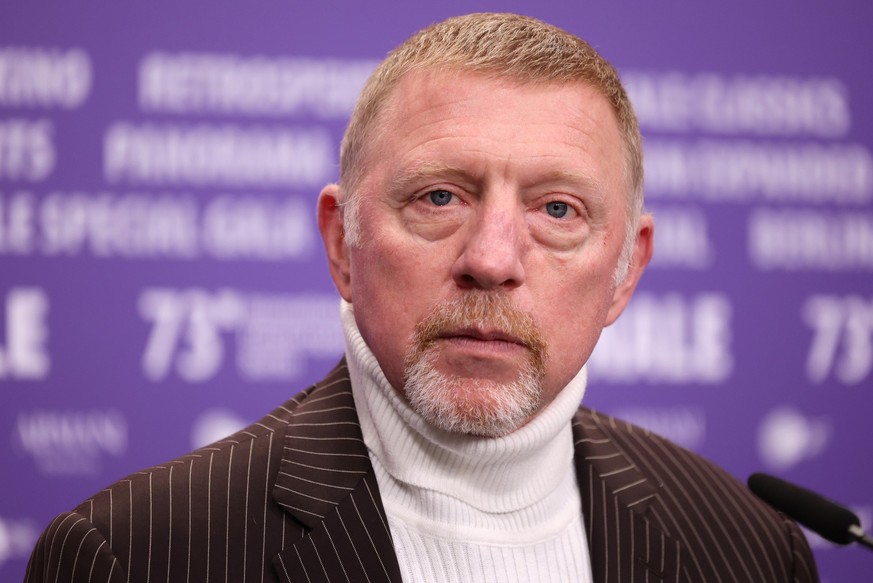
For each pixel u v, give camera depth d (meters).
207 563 3.25
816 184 7.44
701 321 7.37
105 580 3.13
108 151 7.02
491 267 3.05
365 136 3.37
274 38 7.15
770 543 3.87
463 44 3.28
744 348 7.39
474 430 3.21
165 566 3.22
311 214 7.14
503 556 3.43
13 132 6.96
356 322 3.42
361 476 3.46
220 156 7.09
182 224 7.05
